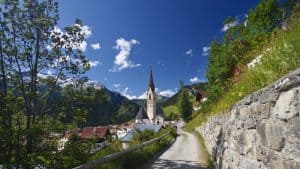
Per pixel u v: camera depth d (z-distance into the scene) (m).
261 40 13.71
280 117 4.11
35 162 11.12
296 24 6.73
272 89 4.44
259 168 5.25
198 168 12.25
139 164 12.98
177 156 16.44
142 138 25.58
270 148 4.58
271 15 15.38
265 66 5.98
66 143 12.09
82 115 12.77
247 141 6.26
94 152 12.61
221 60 18.58
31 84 12.73
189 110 85.44
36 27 12.55
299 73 3.48
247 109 6.30
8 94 11.47
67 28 13.02
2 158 11.23
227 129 9.46
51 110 12.88
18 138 11.43
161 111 128.88
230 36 18.31
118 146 14.64
